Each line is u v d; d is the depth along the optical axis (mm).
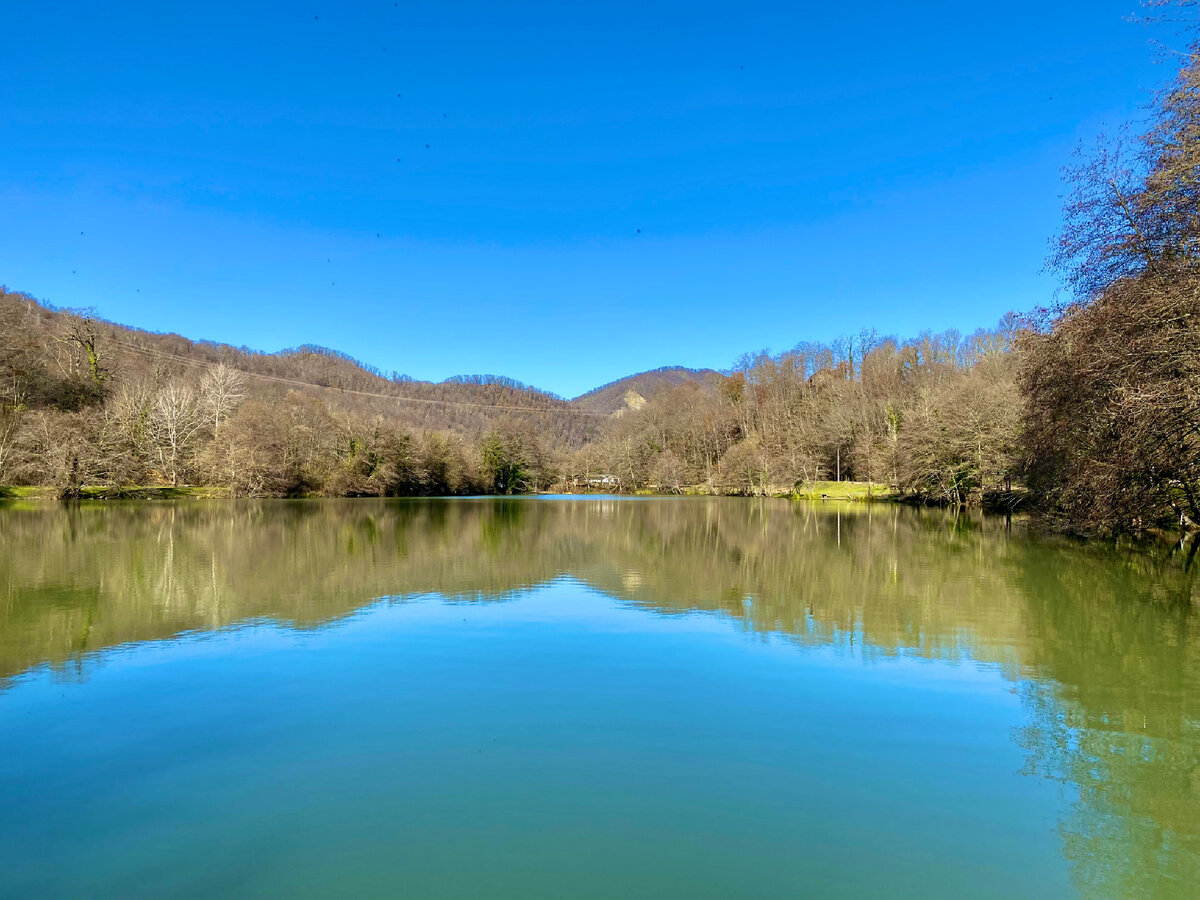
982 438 44469
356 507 58469
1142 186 17750
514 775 7402
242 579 19812
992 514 46031
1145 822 6531
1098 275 19922
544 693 10016
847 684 10477
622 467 117438
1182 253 16641
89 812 6641
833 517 49625
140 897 5363
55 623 14344
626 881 5559
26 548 26344
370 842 6113
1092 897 5398
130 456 59531
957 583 19125
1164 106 16578
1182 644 12680
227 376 79750
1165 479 18688
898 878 5629
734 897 5355
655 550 27922
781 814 6629
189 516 44000
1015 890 5488
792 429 90312
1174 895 5418
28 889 5453
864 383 86250
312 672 11000
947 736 8516
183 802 6832
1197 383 14805
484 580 20000
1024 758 7895
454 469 94562
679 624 14359
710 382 133750
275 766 7609
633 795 6977
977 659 11805
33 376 59375
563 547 28859
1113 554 24203
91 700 9680
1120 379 17141
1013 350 36531
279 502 64250
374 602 16672
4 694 9953
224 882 5547
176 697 9812
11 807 6738
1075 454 22031
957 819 6562
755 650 12336
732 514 54156
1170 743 8305
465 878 5602
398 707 9422
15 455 53656
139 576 20078
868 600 16828
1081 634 13398
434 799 6887
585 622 14570
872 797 6977
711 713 9242
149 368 94250
